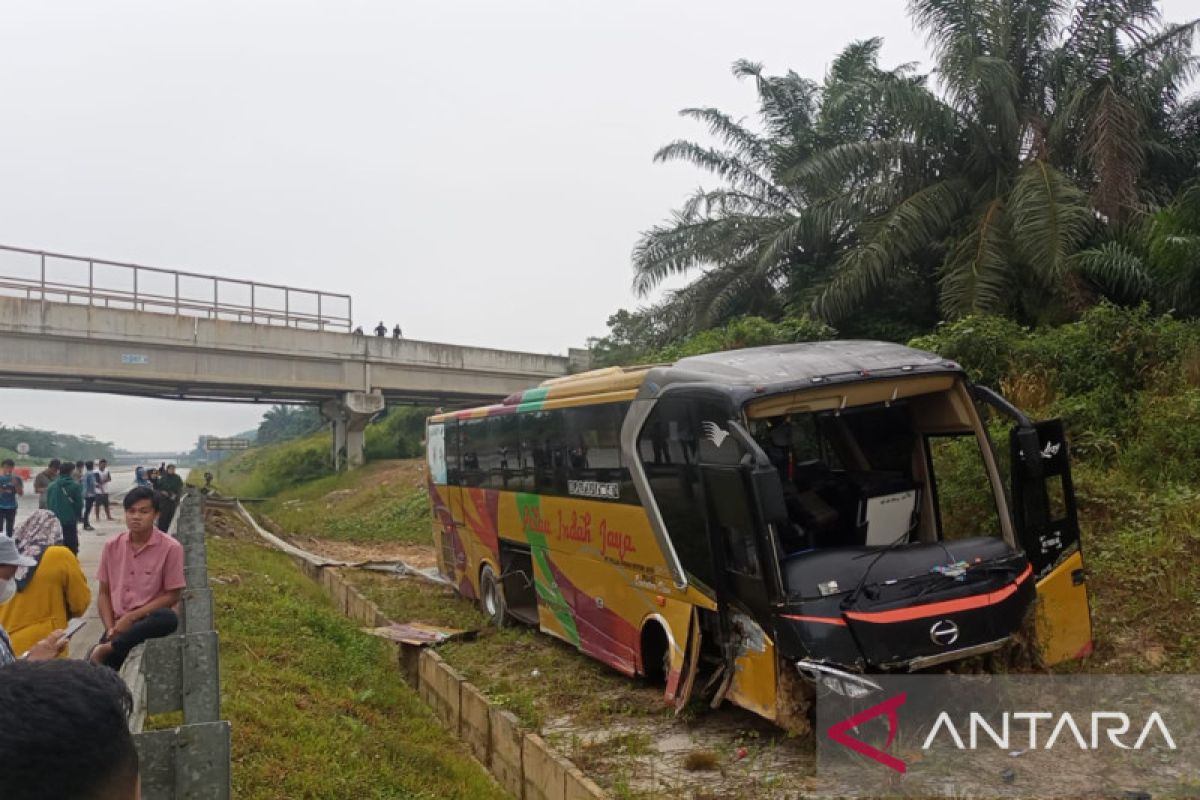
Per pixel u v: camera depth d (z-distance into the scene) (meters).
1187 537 8.16
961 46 16.02
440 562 15.42
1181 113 17.25
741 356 7.60
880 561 6.32
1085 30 16.34
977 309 14.48
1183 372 11.04
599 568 9.11
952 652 6.02
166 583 5.89
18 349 24.55
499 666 10.20
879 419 7.80
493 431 12.18
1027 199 14.55
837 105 17.27
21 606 5.48
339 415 35.44
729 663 6.87
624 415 8.45
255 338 29.66
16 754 1.48
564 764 6.72
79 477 20.22
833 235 19.56
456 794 6.68
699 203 21.92
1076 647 6.79
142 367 26.92
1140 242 14.20
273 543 21.52
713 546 6.93
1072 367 12.10
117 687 1.70
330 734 6.75
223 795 3.36
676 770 6.47
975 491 8.38
